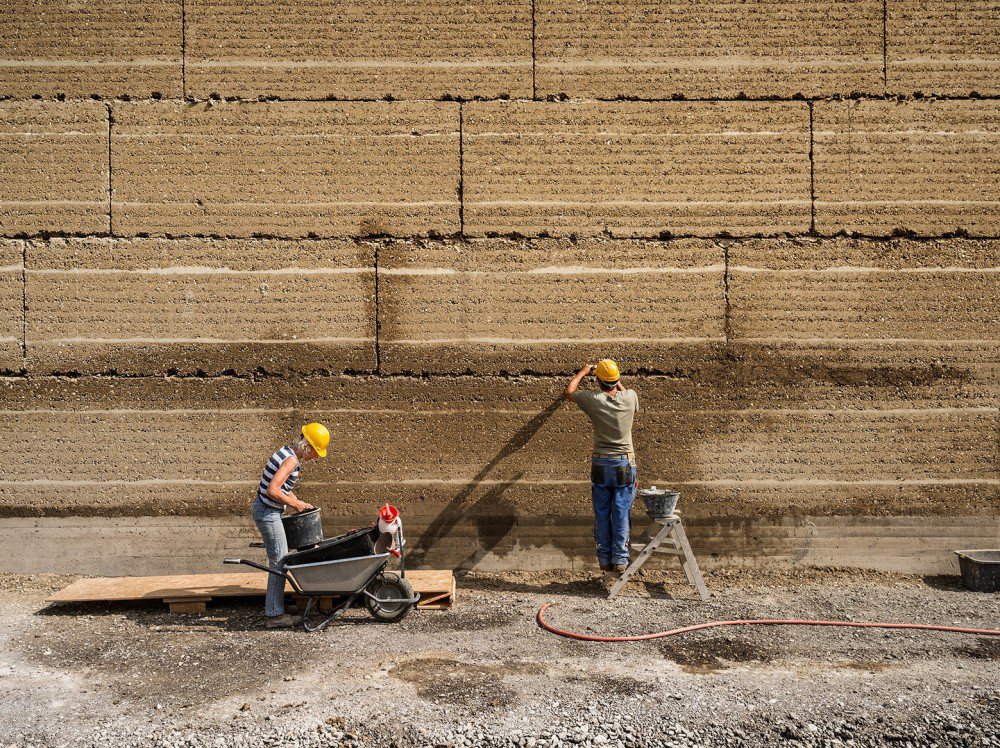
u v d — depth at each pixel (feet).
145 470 22.82
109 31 23.18
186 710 14.53
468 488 22.99
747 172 23.26
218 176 23.11
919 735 13.66
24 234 22.99
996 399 23.04
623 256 23.18
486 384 23.02
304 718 14.14
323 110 23.22
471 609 20.25
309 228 23.13
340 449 22.95
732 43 23.26
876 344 23.12
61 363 22.82
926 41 23.29
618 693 15.03
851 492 22.99
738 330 23.11
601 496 21.58
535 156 23.26
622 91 23.27
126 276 22.98
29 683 15.79
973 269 23.16
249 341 22.99
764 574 22.79
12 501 22.80
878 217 23.20
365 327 23.04
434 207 23.20
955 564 22.89
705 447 23.02
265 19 23.21
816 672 16.05
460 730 13.78
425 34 23.27
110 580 21.62
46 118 23.11
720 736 13.70
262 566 18.83
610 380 21.40
